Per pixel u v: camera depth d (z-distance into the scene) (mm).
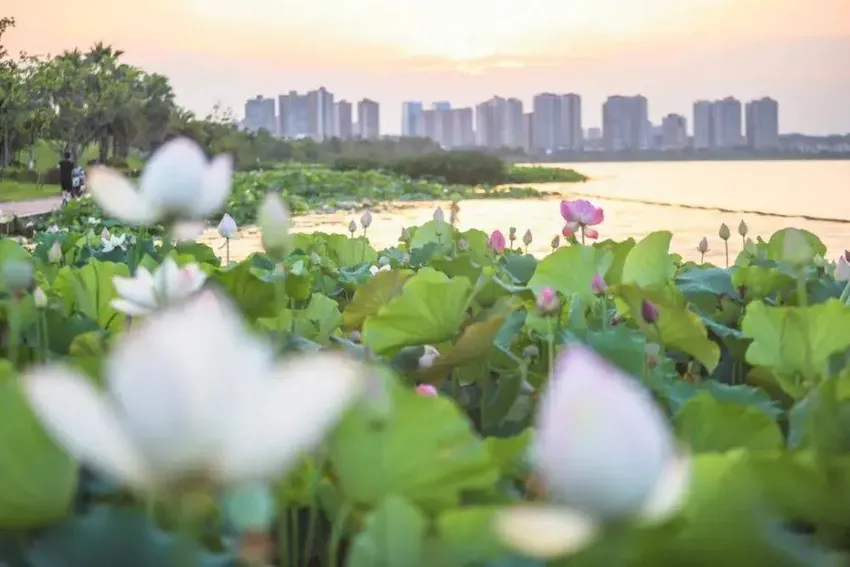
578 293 2764
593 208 3211
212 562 965
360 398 1028
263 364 674
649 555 935
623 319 2598
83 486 1161
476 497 1124
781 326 1875
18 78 42719
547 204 30984
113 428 652
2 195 34281
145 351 649
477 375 1989
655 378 1852
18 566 928
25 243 9961
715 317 2916
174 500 662
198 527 1005
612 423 658
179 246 4539
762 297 2967
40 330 1990
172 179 1148
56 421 660
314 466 1168
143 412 638
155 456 641
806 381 1768
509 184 54281
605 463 656
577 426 661
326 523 1301
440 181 52188
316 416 654
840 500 1072
